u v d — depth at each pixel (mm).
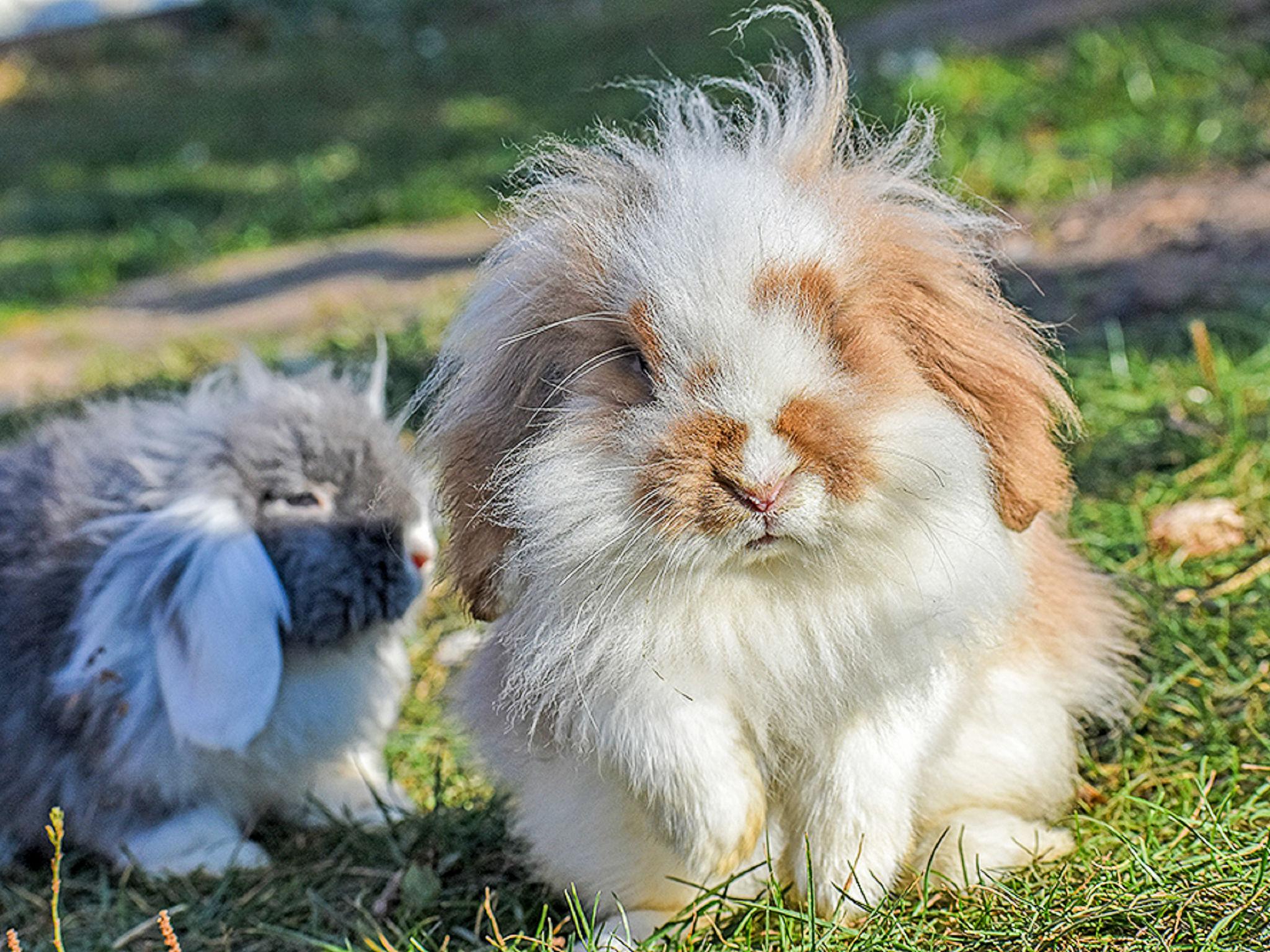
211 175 3320
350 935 1037
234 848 1109
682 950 946
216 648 1063
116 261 2732
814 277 898
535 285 939
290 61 4633
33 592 1106
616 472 889
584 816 978
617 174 952
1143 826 998
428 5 5035
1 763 1110
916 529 902
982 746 1002
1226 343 1411
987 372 933
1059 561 1047
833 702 933
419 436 1007
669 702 923
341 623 1085
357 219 2768
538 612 933
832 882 959
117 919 1074
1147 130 2066
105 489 1123
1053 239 1795
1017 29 2689
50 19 5734
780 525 874
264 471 1091
